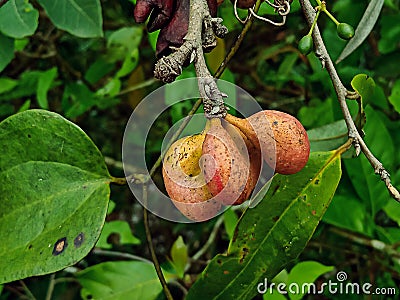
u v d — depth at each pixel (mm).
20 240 457
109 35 868
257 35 867
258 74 906
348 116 461
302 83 862
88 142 464
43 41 884
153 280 711
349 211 707
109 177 468
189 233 972
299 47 463
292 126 418
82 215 458
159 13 416
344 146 489
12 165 464
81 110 871
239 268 496
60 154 465
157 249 979
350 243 775
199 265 841
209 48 408
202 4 404
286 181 487
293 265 737
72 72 898
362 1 681
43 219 459
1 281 447
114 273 708
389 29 757
